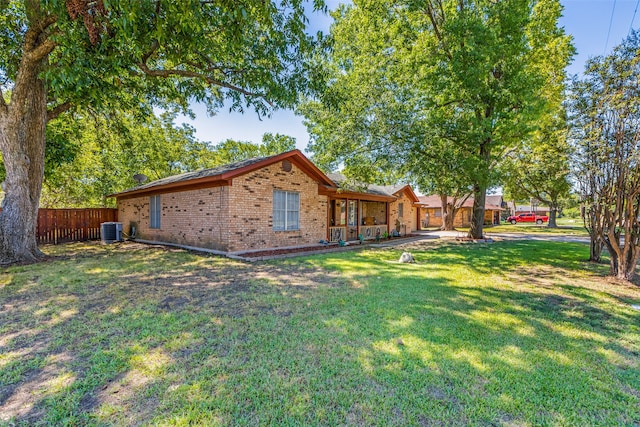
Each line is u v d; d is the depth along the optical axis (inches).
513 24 460.1
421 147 458.6
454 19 459.5
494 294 198.8
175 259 324.8
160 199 491.2
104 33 212.2
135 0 177.5
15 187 304.5
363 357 111.5
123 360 108.3
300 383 95.0
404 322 145.9
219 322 144.4
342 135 457.4
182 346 119.4
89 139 627.2
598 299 189.3
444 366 106.0
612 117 229.8
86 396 88.4
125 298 182.2
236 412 81.6
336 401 86.5
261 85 318.0
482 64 440.5
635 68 214.7
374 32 524.1
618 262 245.3
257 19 267.6
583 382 98.0
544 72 578.6
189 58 309.1
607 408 85.9
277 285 216.1
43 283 217.5
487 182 467.2
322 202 505.7
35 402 85.7
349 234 586.9
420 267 294.8
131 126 649.0
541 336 132.4
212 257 338.6
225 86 336.8
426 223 1234.6
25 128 313.0
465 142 492.1
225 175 356.5
